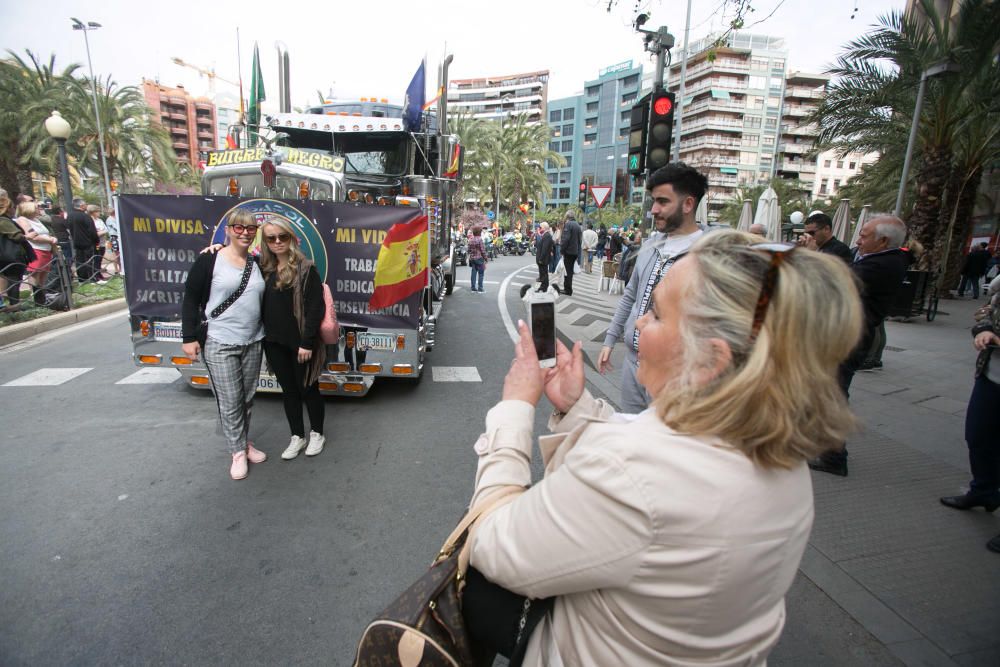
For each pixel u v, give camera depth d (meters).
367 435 4.64
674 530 0.76
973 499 3.44
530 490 0.93
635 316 2.85
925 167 13.35
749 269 0.85
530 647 0.97
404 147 7.71
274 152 6.02
